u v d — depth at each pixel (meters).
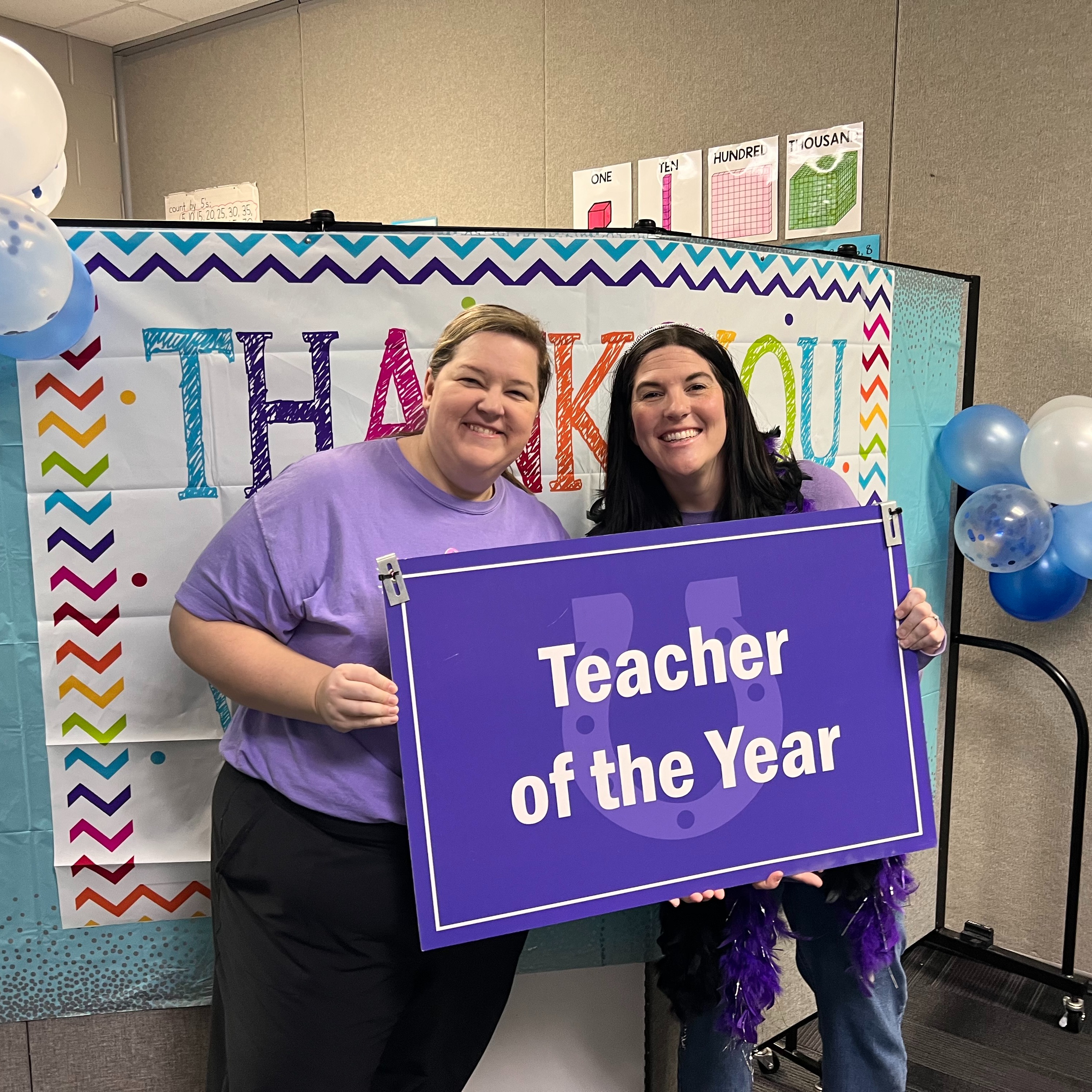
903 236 2.16
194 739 1.38
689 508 1.29
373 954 1.06
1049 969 2.05
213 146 3.66
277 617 1.06
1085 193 1.89
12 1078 1.44
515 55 2.83
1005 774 2.15
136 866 1.40
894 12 2.11
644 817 1.08
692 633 1.10
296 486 1.06
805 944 1.36
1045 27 1.90
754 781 1.12
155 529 1.34
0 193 1.08
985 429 1.86
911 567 1.99
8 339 1.21
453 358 1.06
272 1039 1.06
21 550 1.32
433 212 3.11
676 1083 1.57
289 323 1.33
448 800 1.01
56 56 3.64
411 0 3.03
